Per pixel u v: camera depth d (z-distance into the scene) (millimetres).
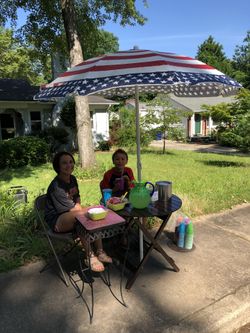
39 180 8969
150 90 4383
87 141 9820
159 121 16297
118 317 2602
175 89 4312
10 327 2496
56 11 11102
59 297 2895
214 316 2615
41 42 12094
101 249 3061
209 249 3867
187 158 14164
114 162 3764
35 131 16000
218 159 13820
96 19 11727
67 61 13797
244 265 3465
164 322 2539
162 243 4023
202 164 12102
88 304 2779
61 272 3195
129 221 3342
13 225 4242
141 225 3102
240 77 44438
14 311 2693
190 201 5719
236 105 12414
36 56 12672
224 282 3117
